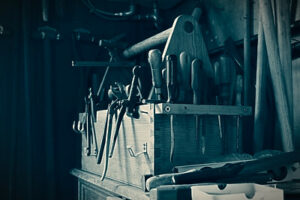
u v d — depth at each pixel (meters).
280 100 1.29
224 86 1.20
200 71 1.15
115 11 2.36
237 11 1.74
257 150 1.40
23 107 2.05
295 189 0.98
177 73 1.18
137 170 1.15
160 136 1.06
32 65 2.10
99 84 2.13
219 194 0.82
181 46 1.24
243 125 1.62
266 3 1.35
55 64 2.16
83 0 2.21
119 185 1.20
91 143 1.66
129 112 1.14
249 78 1.53
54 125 2.13
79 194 1.82
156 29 2.37
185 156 1.10
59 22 2.20
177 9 2.30
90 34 2.14
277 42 1.35
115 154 1.35
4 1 2.07
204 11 2.02
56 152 2.12
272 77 1.32
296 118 1.45
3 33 2.01
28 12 2.10
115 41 1.99
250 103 1.55
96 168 1.59
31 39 2.11
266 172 1.07
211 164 1.05
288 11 1.35
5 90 2.03
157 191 0.83
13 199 1.99
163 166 1.06
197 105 1.09
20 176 2.02
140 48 1.90
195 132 1.13
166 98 1.16
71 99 2.18
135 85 1.17
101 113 1.53
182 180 0.91
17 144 2.03
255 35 1.60
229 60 1.21
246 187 0.83
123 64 1.98
